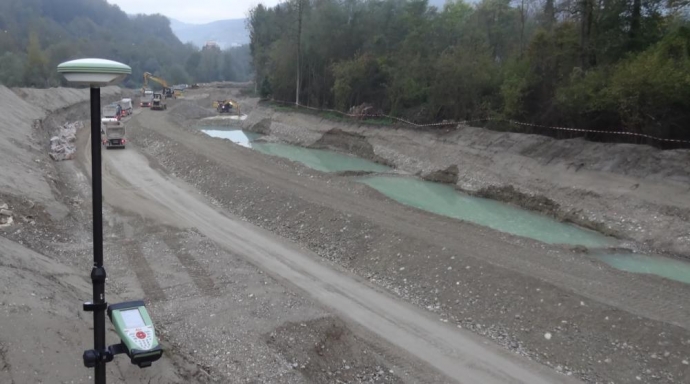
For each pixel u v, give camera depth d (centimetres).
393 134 4300
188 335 1308
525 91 3509
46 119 4641
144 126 4981
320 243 2103
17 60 7681
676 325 1348
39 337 1025
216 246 2006
